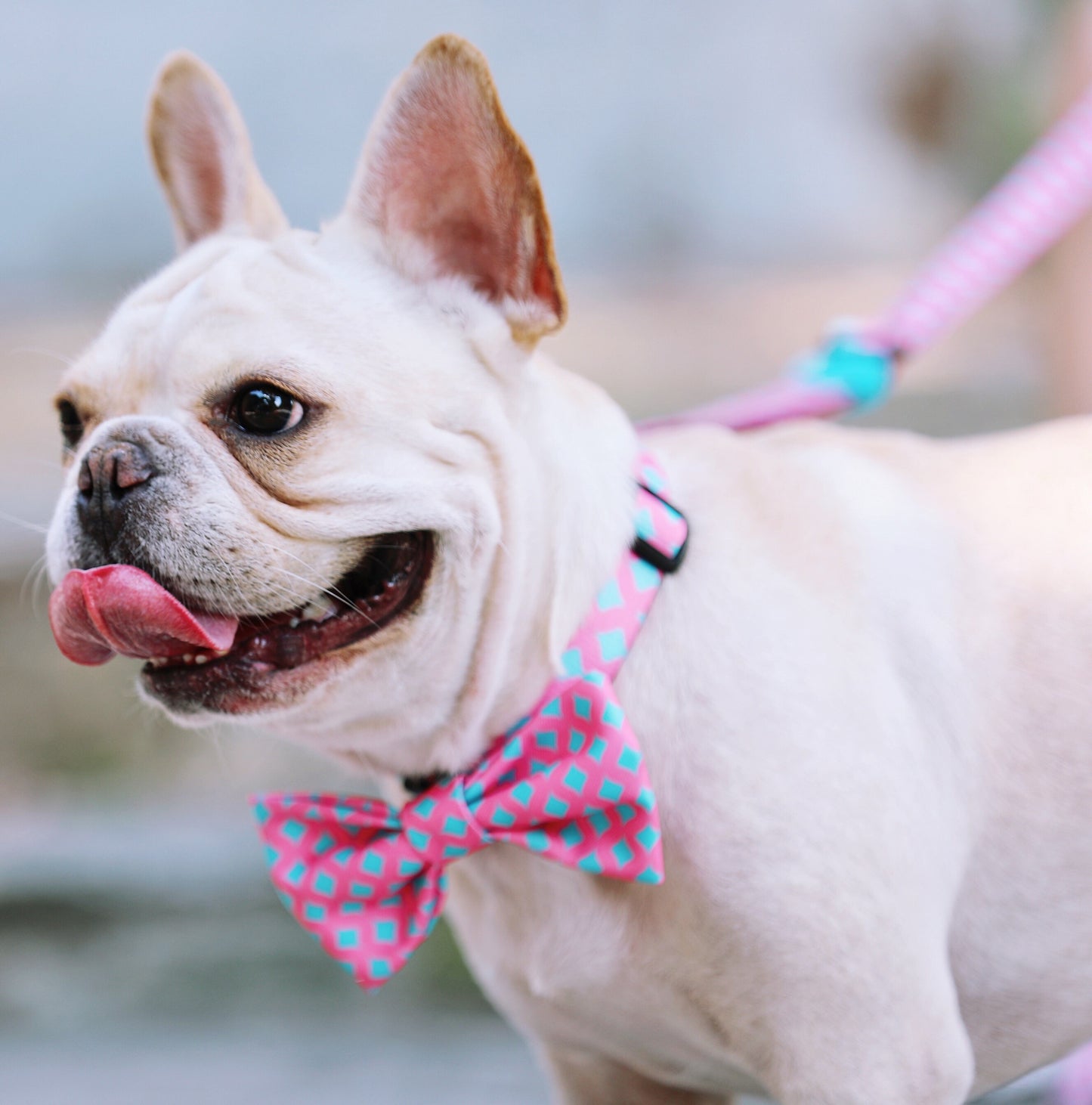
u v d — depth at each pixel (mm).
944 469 2211
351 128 9906
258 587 1812
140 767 4852
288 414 1820
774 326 8320
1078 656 2043
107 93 10148
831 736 1854
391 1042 3314
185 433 1839
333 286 1910
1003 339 7469
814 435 2287
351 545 1853
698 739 1862
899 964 1829
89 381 1945
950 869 1956
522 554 1912
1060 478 2160
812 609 1936
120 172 9531
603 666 1895
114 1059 3205
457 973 3654
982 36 7098
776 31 11039
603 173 10805
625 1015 2000
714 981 1882
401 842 1991
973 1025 2107
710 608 1918
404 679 1909
